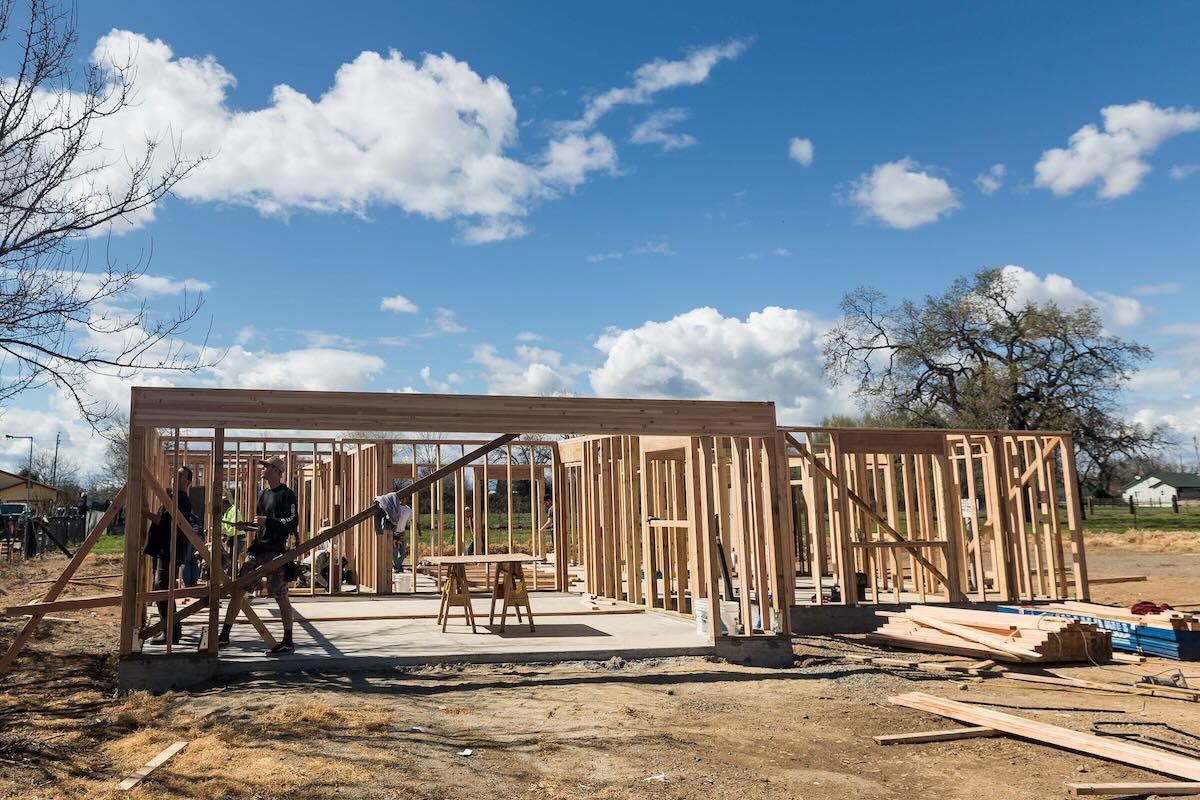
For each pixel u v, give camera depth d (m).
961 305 35.81
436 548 15.43
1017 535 12.59
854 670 8.48
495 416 8.16
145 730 5.70
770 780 5.05
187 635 9.25
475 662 8.20
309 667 7.71
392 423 7.84
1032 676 8.35
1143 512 48.31
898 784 5.05
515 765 5.17
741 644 8.72
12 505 36.25
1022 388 34.88
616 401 8.57
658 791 4.80
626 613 11.33
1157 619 9.58
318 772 4.86
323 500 16.67
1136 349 33.19
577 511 18.23
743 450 10.24
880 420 37.81
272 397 7.56
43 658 8.34
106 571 18.62
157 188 7.26
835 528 11.80
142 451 7.26
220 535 7.43
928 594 12.94
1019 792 4.91
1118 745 5.48
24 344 6.95
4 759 5.08
